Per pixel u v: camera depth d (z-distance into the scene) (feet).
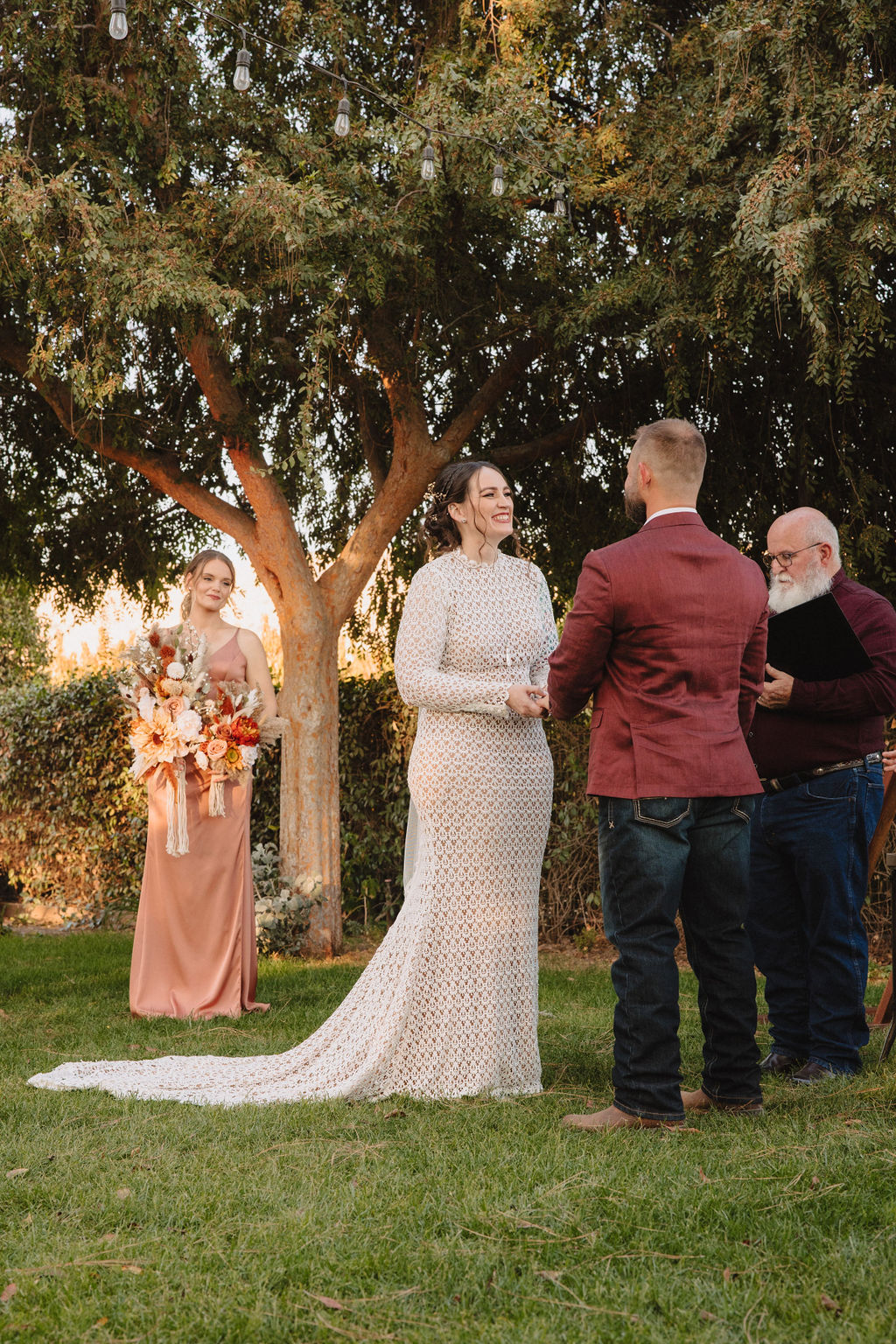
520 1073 11.53
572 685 9.74
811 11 17.48
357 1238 7.14
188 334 19.53
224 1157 8.96
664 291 19.83
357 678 27.76
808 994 12.16
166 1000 16.43
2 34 19.58
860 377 22.61
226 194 19.94
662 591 9.46
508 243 21.99
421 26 24.04
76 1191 8.13
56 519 28.35
